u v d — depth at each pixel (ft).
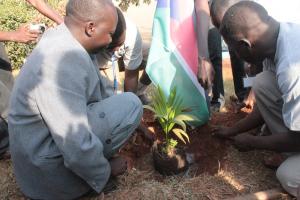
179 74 9.84
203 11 9.91
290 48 7.39
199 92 10.03
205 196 8.68
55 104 6.96
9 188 9.11
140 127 10.41
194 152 10.00
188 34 9.70
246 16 7.45
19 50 19.39
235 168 9.63
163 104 9.07
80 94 7.11
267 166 9.62
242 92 12.82
